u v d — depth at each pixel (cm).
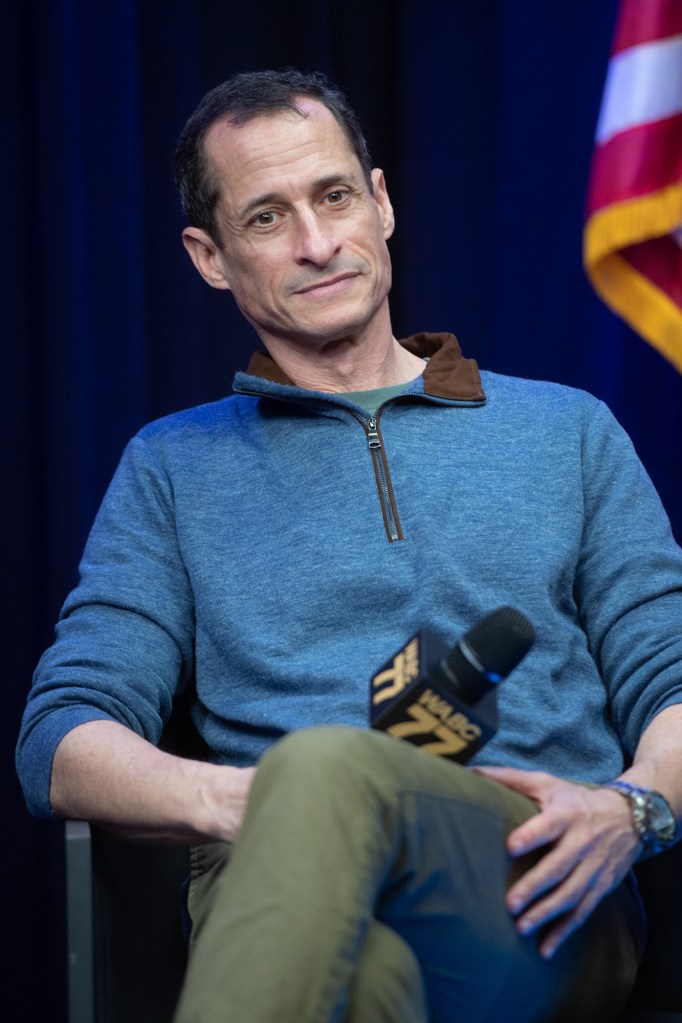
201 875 532
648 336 628
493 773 462
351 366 637
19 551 859
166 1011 532
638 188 610
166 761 504
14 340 862
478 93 883
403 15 884
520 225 869
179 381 880
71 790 518
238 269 638
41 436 859
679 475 866
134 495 634
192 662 611
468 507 591
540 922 431
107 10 867
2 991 843
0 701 853
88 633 588
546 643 570
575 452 613
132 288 869
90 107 867
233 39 888
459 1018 438
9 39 860
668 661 548
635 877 530
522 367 870
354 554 582
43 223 855
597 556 593
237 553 602
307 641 575
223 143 632
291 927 364
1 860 846
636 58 620
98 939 507
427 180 881
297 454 618
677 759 502
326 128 629
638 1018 505
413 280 881
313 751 392
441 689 433
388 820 393
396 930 416
